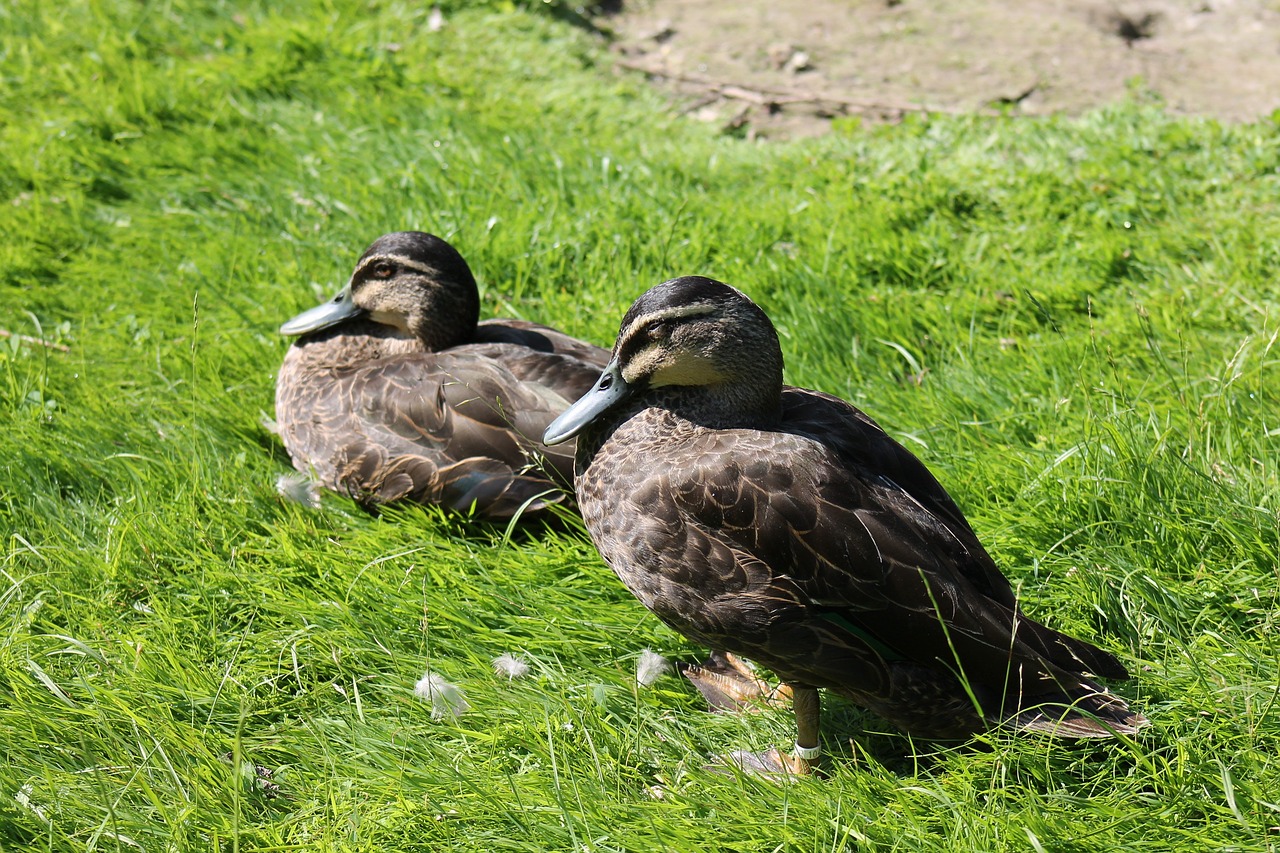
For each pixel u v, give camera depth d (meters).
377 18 17.06
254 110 14.84
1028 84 16.27
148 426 9.48
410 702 7.09
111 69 15.32
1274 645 7.14
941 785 6.37
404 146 13.80
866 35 17.72
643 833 6.22
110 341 10.67
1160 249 11.81
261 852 6.16
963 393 9.67
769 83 16.69
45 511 8.55
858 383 10.07
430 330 9.77
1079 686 6.47
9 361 10.01
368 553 8.26
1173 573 7.79
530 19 17.52
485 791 6.42
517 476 8.69
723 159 14.48
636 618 7.76
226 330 10.91
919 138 14.45
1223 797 6.27
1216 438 8.59
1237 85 16.05
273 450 9.63
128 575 8.01
